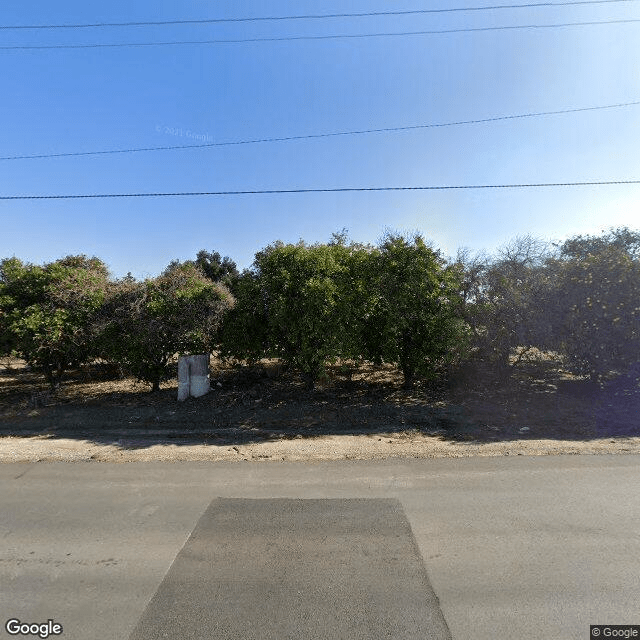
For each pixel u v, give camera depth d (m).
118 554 3.73
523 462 5.99
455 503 4.66
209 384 10.98
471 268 10.98
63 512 4.59
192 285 11.00
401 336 10.38
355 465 6.00
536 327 9.88
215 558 3.64
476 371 11.66
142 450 6.89
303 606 3.00
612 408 8.96
